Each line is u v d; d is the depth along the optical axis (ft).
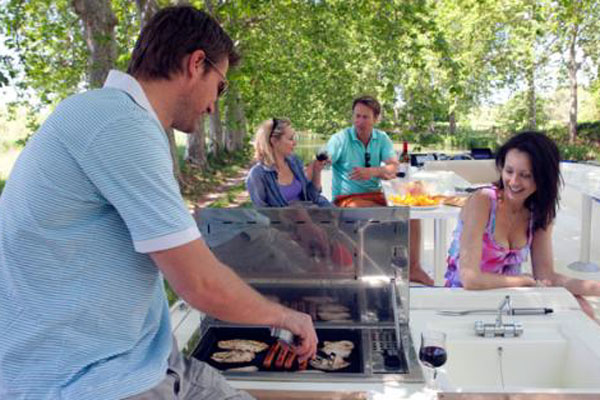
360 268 6.16
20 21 34.88
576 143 82.23
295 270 6.23
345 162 17.88
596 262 18.16
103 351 3.65
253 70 35.01
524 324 6.45
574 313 6.72
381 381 5.08
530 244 8.63
